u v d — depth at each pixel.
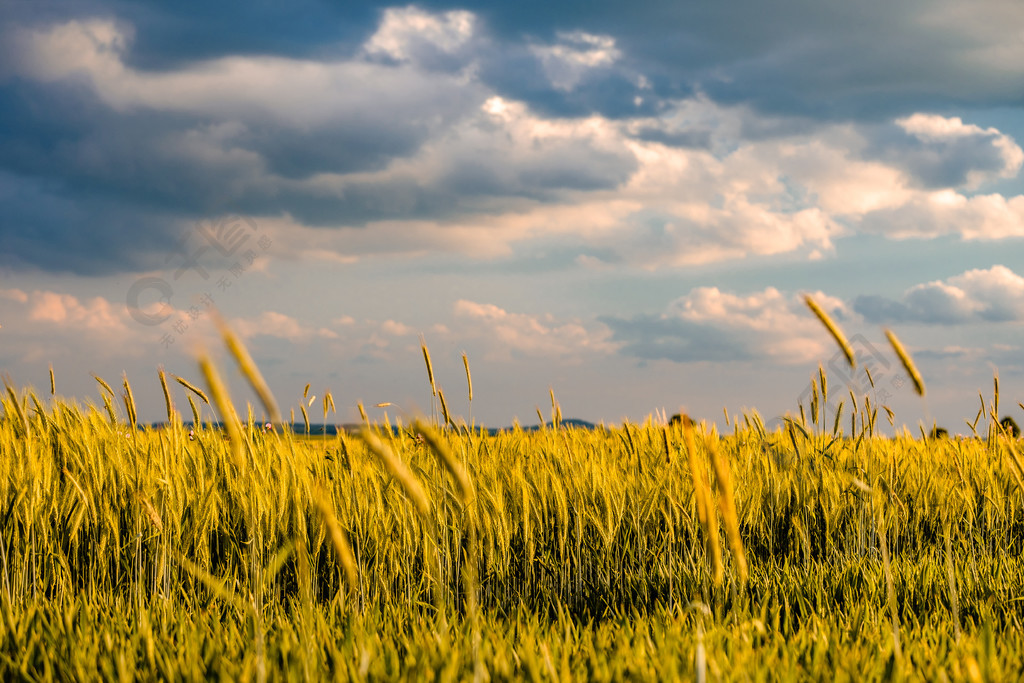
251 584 3.85
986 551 5.17
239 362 1.28
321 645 2.54
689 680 2.08
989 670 2.15
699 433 4.62
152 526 4.00
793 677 2.18
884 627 3.03
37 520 4.07
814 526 5.21
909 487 5.59
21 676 2.42
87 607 3.22
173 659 2.47
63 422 4.46
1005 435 3.64
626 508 4.71
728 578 3.67
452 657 2.23
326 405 4.66
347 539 4.14
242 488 3.60
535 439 5.59
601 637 2.73
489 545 4.19
